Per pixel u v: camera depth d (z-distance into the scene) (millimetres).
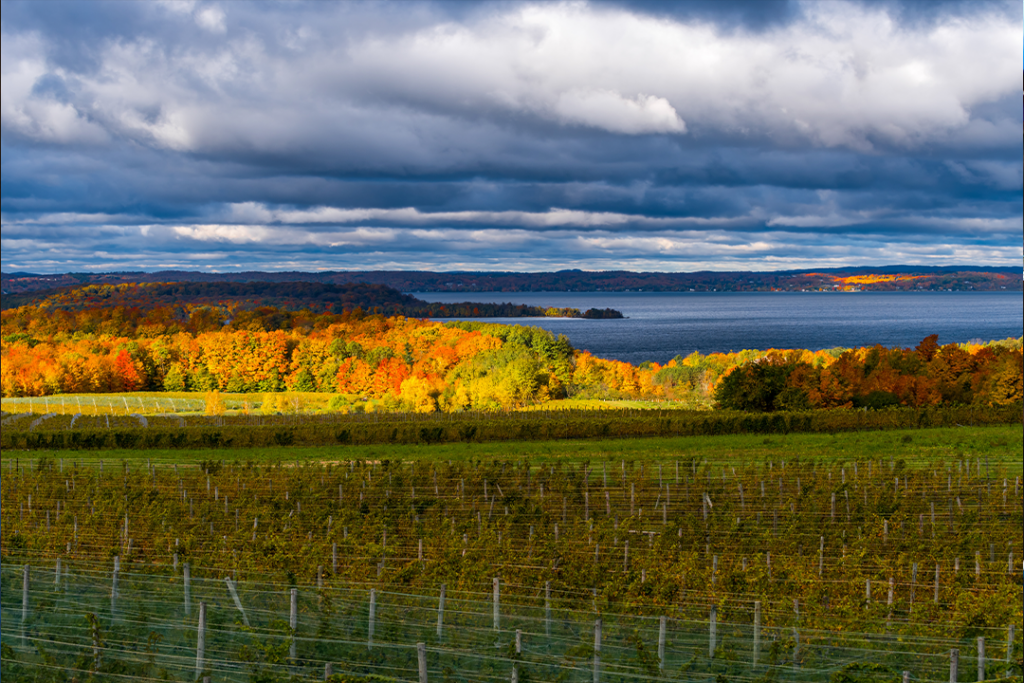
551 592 23688
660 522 32656
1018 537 29344
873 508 33125
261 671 18203
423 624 21078
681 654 19453
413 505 34781
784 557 27234
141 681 17609
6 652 18719
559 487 38281
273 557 25547
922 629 20766
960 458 46625
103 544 28047
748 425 58312
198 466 46031
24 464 46719
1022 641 19625
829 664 18984
